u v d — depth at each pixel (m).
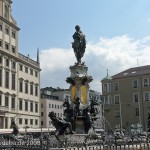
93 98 30.34
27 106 85.88
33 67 91.19
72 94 30.06
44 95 116.81
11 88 77.38
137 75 86.12
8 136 33.84
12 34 79.50
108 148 19.53
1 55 72.94
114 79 89.75
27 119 85.06
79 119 28.33
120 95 87.94
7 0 77.56
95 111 29.59
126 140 23.72
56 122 24.89
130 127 78.00
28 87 87.44
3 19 74.25
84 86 30.14
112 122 87.44
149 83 84.06
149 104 82.88
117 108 87.75
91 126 28.20
